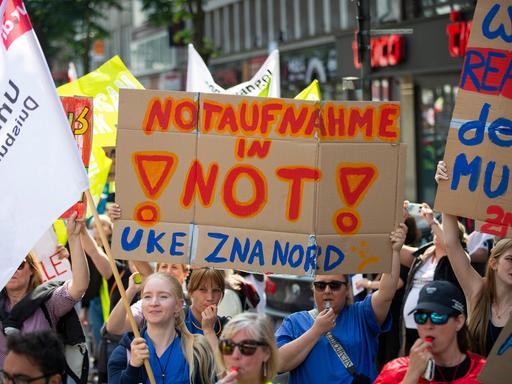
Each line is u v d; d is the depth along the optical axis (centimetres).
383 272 1245
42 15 6003
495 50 1203
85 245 1625
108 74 1983
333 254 1236
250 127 1245
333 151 1230
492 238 1817
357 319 1273
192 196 1257
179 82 8806
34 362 948
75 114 1423
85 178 1203
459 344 1016
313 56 6450
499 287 1225
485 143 1210
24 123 1212
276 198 1242
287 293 2497
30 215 1203
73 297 1342
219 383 1005
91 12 6116
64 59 7462
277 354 1027
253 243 1249
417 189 4941
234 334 1010
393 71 4650
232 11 7912
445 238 1253
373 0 4719
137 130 1259
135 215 1263
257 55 7431
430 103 4781
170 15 5484
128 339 1222
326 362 1250
